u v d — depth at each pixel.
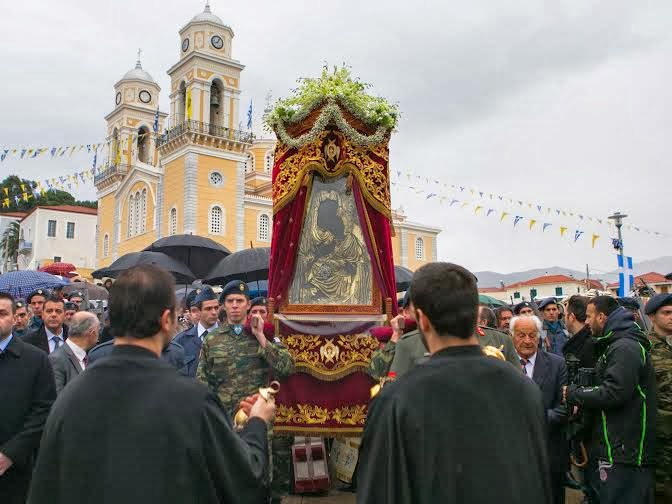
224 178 36.34
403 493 2.13
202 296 6.90
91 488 2.04
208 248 12.56
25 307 7.27
